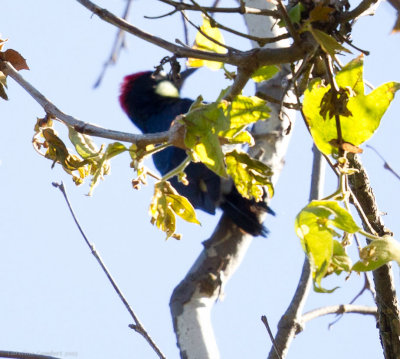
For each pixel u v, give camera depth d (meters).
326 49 4.43
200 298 8.48
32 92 5.45
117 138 4.76
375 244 4.17
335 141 4.68
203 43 5.84
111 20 4.84
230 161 4.99
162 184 4.70
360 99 4.64
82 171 5.52
